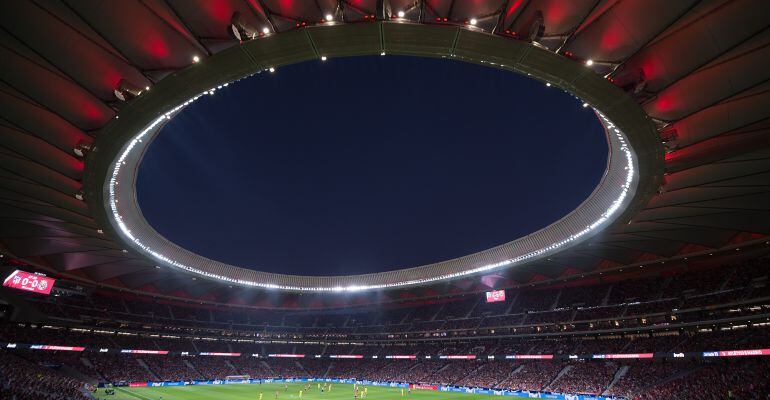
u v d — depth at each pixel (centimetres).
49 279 5772
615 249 5300
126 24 2188
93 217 4131
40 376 4416
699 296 5312
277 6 2127
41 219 4306
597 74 2383
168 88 2550
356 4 2122
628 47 2264
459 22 2188
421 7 2114
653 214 4006
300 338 10106
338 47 2339
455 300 9094
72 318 6888
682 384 4559
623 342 6088
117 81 2581
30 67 2389
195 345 8988
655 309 5666
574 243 5106
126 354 7694
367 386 8094
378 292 9181
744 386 3891
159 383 7219
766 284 4703
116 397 5316
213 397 5950
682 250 5100
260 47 2295
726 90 2342
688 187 3350
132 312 8025
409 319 9356
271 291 8975
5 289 6009
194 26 2219
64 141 3017
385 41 2302
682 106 2581
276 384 8238
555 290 7469
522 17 2175
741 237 4500
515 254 6450
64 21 2152
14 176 3384
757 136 2589
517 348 7375
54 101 2636
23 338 6212
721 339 4912
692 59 2228
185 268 7056
